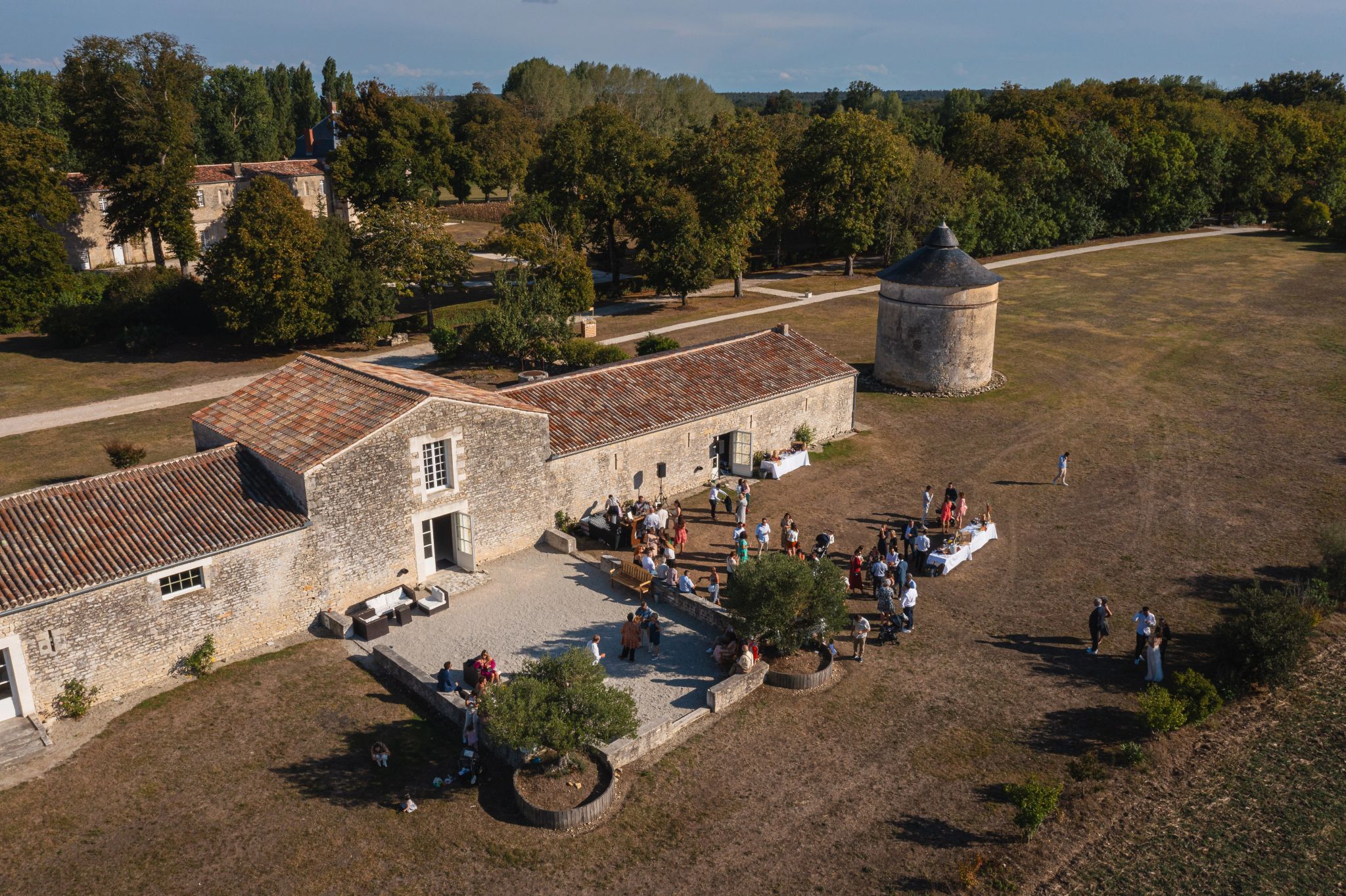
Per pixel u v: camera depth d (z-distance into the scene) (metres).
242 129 143.50
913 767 23.95
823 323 74.25
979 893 19.92
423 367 62.66
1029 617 31.38
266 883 19.70
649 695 26.78
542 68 175.75
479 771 23.06
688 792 22.95
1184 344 66.69
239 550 27.48
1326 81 171.12
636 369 42.62
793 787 23.17
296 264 62.56
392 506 31.00
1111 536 37.50
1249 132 120.62
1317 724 25.88
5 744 23.25
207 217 102.00
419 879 20.00
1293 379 58.28
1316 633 30.55
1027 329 71.69
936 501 41.00
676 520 36.25
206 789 22.45
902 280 55.41
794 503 40.72
